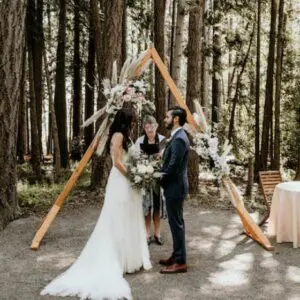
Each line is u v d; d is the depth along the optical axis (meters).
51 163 17.95
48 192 10.34
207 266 5.64
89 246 5.27
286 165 16.66
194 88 10.42
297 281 5.17
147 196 6.41
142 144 6.62
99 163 10.37
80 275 5.07
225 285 5.03
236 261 5.84
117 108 6.26
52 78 19.94
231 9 15.30
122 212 5.27
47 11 16.75
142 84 6.39
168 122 5.24
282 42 14.55
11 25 7.46
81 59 18.56
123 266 5.27
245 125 18.53
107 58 10.15
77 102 18.44
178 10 12.20
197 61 10.39
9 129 7.66
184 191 5.23
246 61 16.75
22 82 15.88
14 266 5.60
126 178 5.34
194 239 6.82
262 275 5.35
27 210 8.60
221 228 7.46
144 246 5.55
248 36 16.84
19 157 16.58
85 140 18.06
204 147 6.90
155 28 11.92
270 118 13.45
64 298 4.67
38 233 6.52
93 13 10.68
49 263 5.72
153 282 5.09
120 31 10.20
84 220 7.96
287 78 16.86
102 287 4.77
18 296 4.70
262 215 8.39
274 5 12.80
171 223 5.33
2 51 7.49
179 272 5.39
